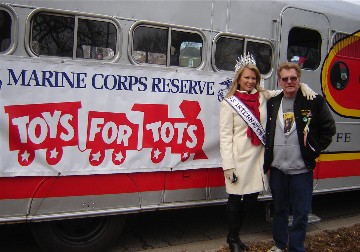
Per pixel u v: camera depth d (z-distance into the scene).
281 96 3.53
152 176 3.82
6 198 3.29
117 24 3.59
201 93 3.98
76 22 3.46
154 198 3.86
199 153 4.01
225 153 3.58
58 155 3.41
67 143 3.44
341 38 4.94
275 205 3.65
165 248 4.17
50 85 3.34
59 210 3.48
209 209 5.49
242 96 3.62
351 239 4.38
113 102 3.58
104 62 3.55
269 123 3.51
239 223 3.89
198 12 3.93
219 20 4.05
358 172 5.20
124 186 3.71
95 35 3.54
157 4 3.74
